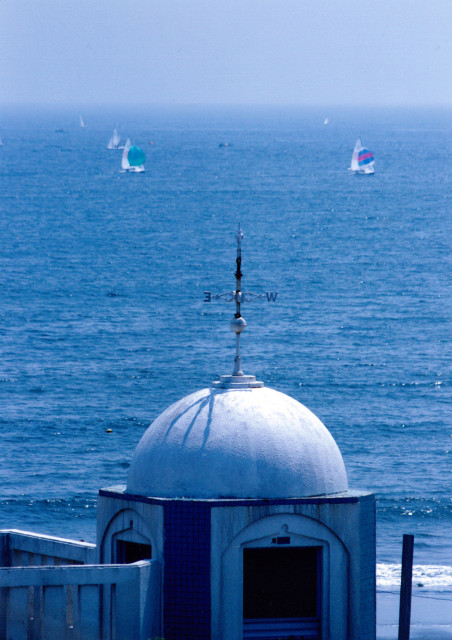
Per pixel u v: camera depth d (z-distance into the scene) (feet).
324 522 213.87
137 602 210.79
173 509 211.00
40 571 210.59
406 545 237.45
